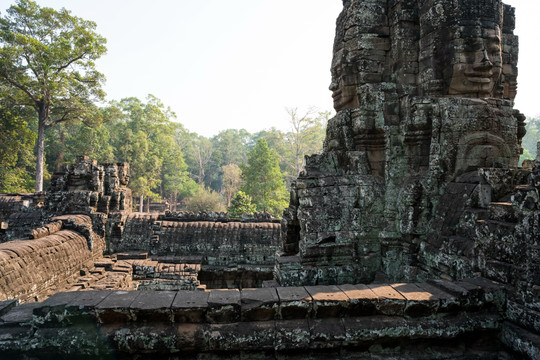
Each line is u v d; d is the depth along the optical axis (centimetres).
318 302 374
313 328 369
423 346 388
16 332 342
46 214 1102
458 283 409
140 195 3878
